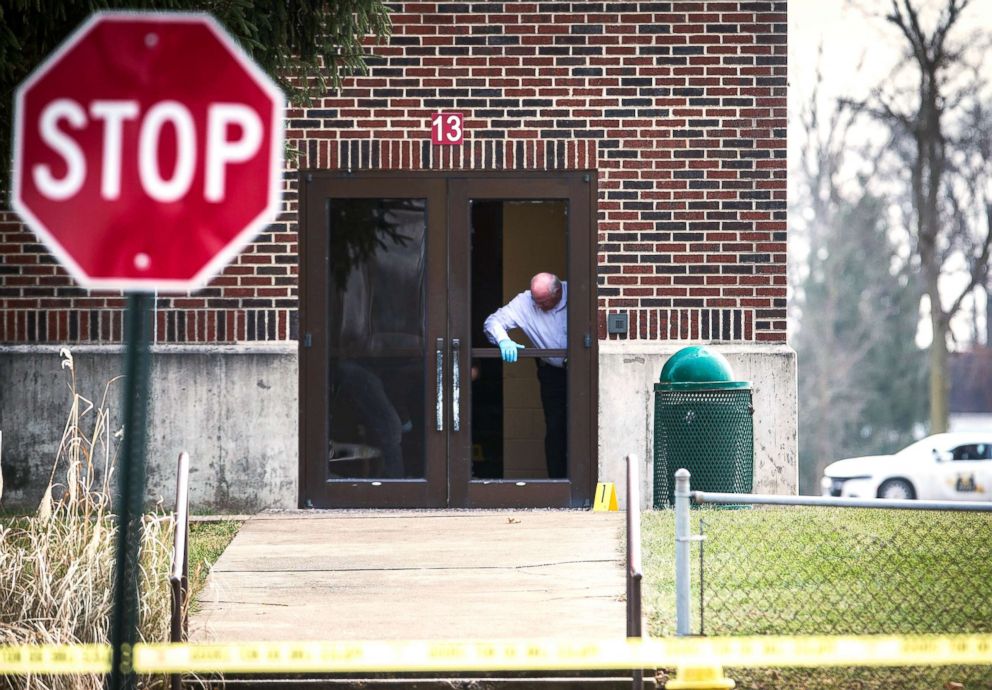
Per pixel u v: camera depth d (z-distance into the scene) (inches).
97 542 889.5
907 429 7165.4
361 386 1534.2
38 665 779.4
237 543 1267.2
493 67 1529.3
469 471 1534.2
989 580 1120.2
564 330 1540.4
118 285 458.3
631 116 1533.0
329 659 878.4
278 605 1049.5
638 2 1534.2
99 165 458.6
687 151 1534.2
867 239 6387.8
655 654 848.3
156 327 1518.2
